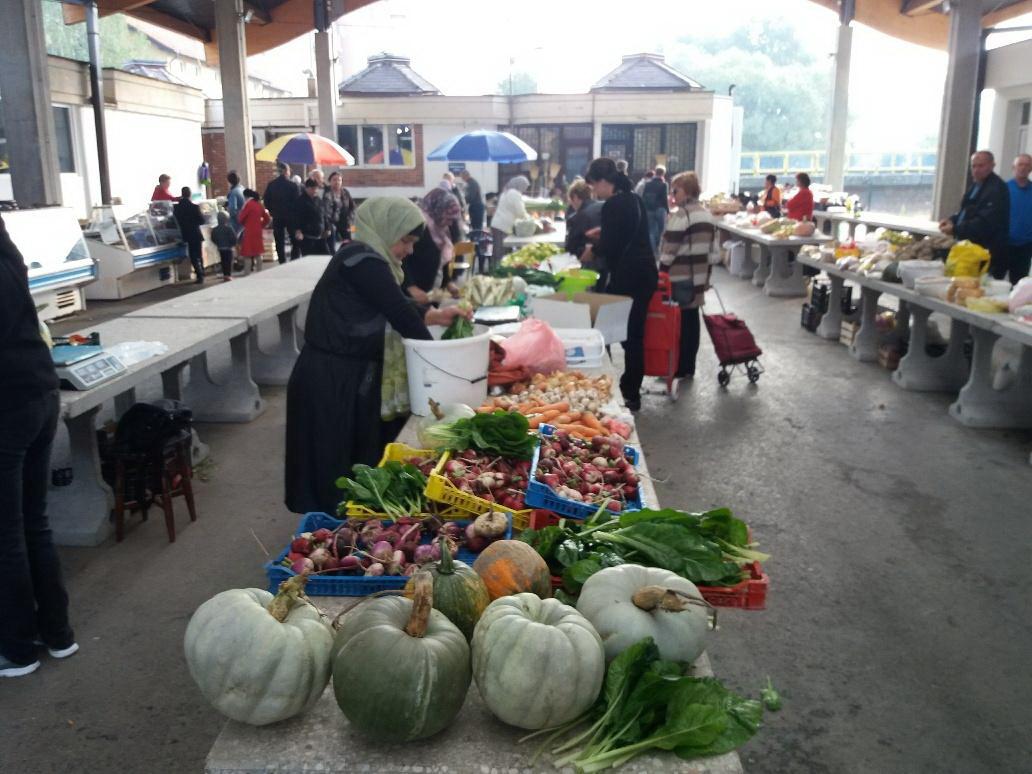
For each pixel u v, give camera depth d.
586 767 1.61
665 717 1.70
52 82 17.56
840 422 6.76
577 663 1.66
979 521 4.89
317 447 3.66
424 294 4.36
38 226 9.81
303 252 14.80
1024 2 18.56
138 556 4.48
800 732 3.08
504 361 4.16
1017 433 6.46
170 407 4.71
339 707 1.69
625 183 6.71
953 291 6.76
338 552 2.34
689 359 7.53
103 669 3.46
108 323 5.82
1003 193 8.09
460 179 17.53
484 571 2.02
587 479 2.76
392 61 28.53
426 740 1.71
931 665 3.50
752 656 3.55
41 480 3.35
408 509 2.61
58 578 3.47
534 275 6.96
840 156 23.22
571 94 26.45
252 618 1.73
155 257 13.49
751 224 15.53
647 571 1.97
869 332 8.86
